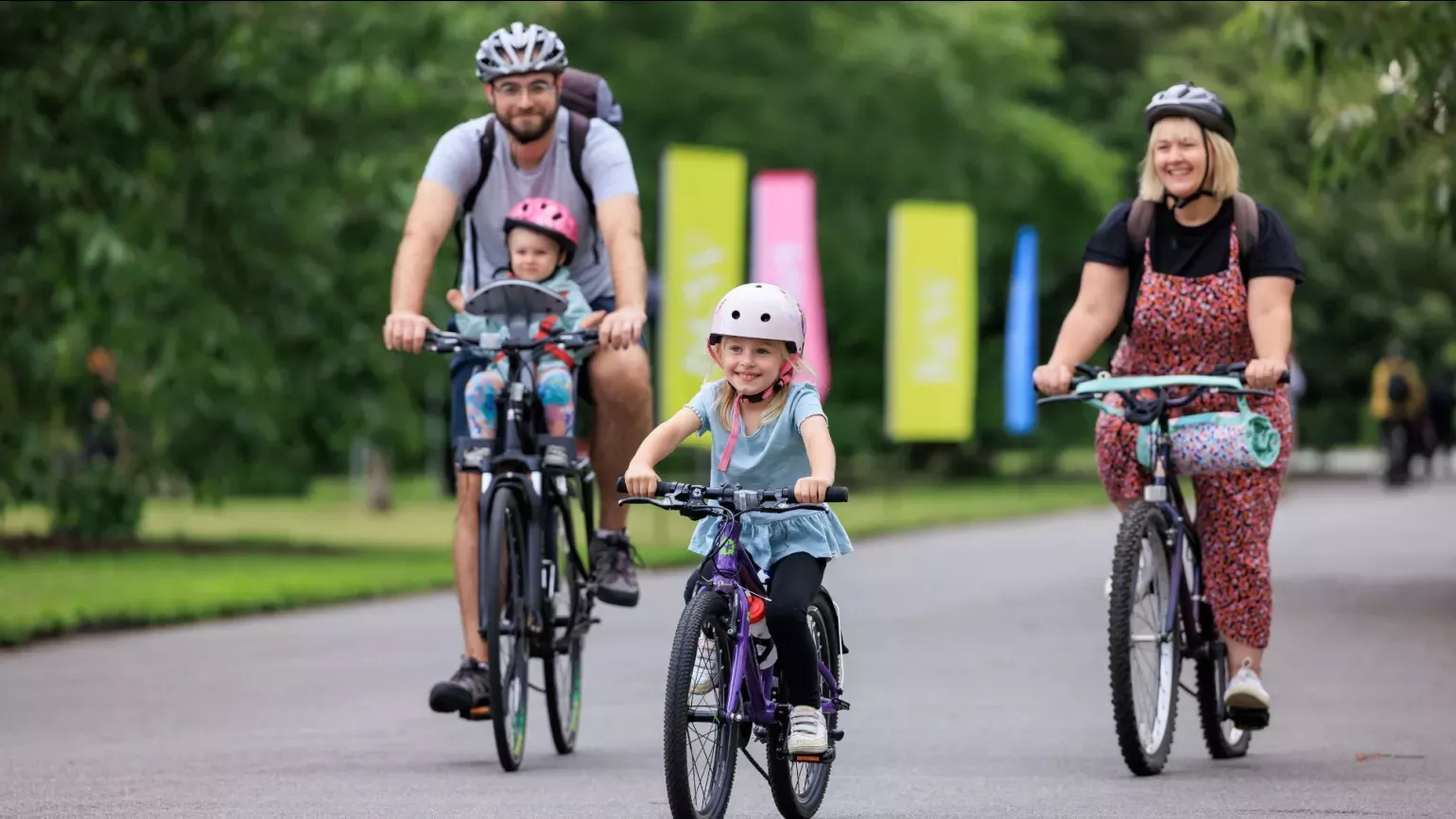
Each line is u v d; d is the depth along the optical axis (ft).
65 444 220.23
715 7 369.91
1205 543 82.99
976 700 100.78
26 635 130.31
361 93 201.36
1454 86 138.41
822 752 65.36
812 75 372.58
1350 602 148.36
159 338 205.16
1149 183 83.46
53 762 83.10
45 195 193.36
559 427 85.92
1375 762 81.66
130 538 231.09
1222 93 365.61
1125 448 83.10
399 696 104.58
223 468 217.97
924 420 310.45
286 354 213.46
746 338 66.18
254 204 204.54
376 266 209.36
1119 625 77.10
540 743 89.40
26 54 193.36
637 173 363.97
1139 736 77.97
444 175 87.97
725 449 67.56
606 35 369.71
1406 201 153.48
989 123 386.73
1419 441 393.29
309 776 79.36
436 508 323.37
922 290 309.83
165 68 197.47
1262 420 80.43
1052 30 432.66
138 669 116.16
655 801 73.46
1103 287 84.12
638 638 128.77
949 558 197.06
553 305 84.58
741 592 65.26
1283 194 424.46
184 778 78.74
